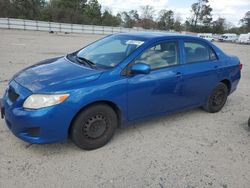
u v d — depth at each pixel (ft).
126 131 13.94
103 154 11.56
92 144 11.68
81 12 250.37
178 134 14.02
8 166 10.22
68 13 221.46
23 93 10.44
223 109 18.49
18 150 11.35
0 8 195.72
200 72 15.10
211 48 16.42
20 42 59.21
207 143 13.24
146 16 302.86
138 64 11.89
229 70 17.21
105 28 148.87
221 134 14.40
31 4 209.97
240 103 20.22
